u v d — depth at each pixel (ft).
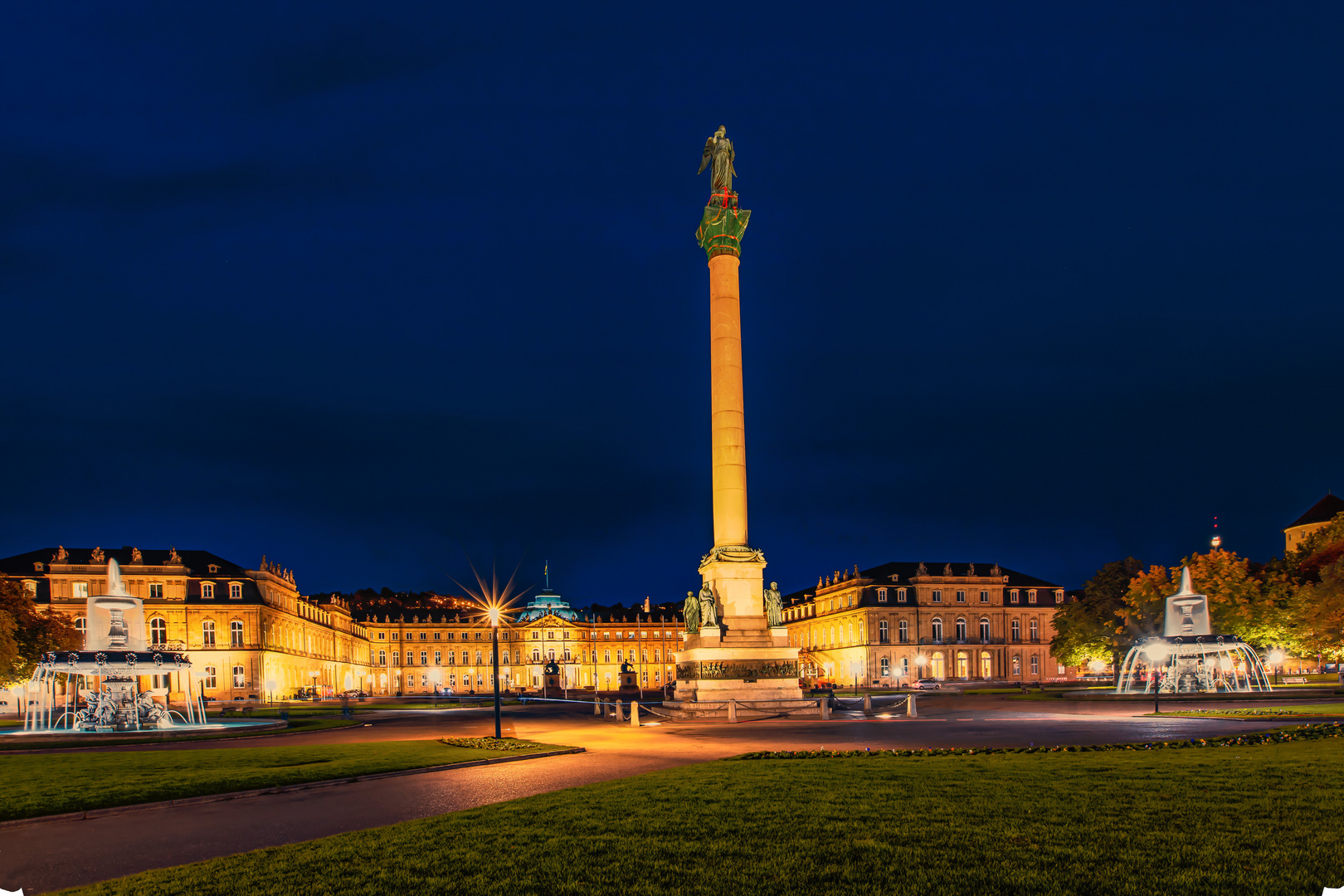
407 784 84.02
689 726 150.51
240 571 422.41
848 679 512.22
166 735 138.72
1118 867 43.75
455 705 313.73
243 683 401.90
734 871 44.88
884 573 513.45
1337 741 94.84
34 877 51.47
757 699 174.40
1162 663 218.79
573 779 84.23
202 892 44.32
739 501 185.98
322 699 410.31
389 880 45.06
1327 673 330.95
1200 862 44.32
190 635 399.24
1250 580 263.08
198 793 77.66
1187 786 65.41
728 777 76.84
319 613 547.08
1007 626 502.38
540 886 43.24
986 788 66.59
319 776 87.56
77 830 64.18
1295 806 56.90
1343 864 43.55
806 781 72.84
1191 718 143.64
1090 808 57.77
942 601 498.69
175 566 401.29
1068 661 354.54
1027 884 41.57
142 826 65.26
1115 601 337.93
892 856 46.78
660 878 44.04
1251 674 256.52
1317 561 254.68
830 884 42.42
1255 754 84.23
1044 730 125.70
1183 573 220.84
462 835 54.90
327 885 44.62
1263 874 42.09
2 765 102.89
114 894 44.60
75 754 116.26
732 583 180.65
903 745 107.96
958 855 46.62
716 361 189.47
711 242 192.75
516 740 124.98
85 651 157.99
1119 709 179.52
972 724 139.85
